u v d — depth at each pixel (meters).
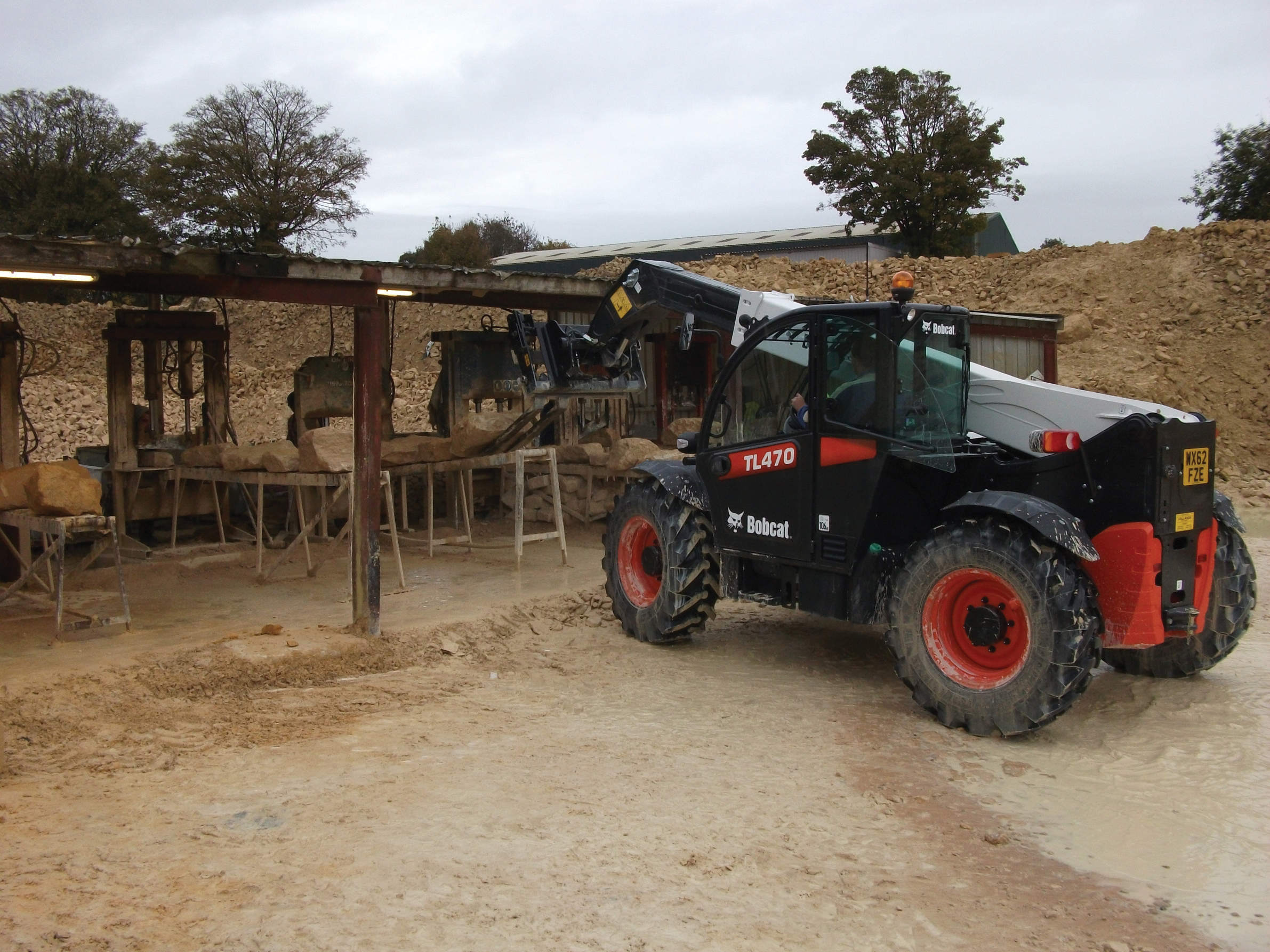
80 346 30.50
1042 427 6.01
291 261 6.54
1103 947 3.31
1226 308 19.64
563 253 42.31
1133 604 5.16
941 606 5.45
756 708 5.79
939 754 5.05
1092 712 5.71
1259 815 4.37
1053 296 21.12
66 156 39.25
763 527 6.44
